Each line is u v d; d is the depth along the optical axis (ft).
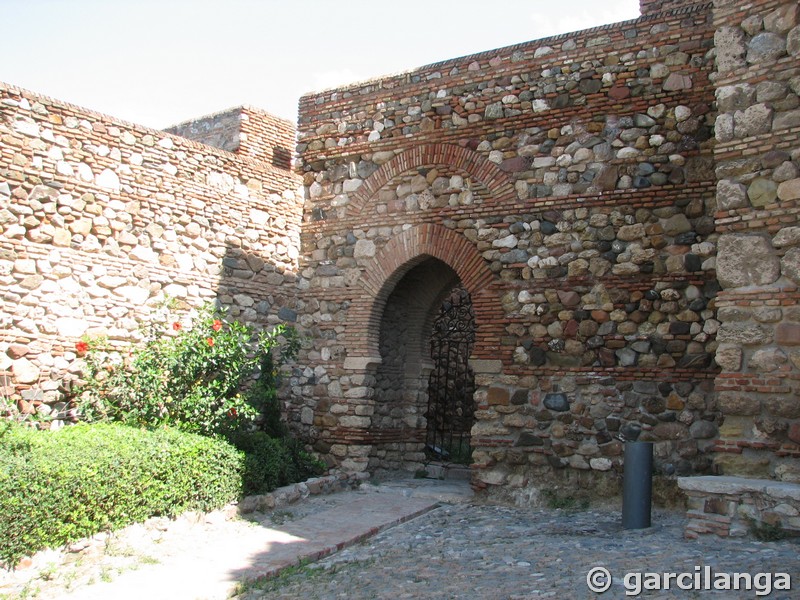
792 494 24.90
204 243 43.27
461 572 25.16
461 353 54.80
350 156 44.42
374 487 41.29
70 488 26.94
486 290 38.81
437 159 41.19
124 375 37.35
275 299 46.80
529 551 26.94
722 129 28.78
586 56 37.58
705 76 34.94
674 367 34.32
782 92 27.76
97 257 38.40
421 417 46.21
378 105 43.65
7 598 23.36
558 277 37.17
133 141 40.34
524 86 39.04
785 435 26.55
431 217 41.06
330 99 45.42
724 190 28.55
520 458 37.01
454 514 35.73
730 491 26.00
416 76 42.50
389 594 23.32
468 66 40.86
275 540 30.76
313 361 44.34
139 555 27.94
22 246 35.65
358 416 42.55
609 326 35.78
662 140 35.53
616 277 35.86
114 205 39.27
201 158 43.50
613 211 36.27
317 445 43.47
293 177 48.67
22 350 35.32
